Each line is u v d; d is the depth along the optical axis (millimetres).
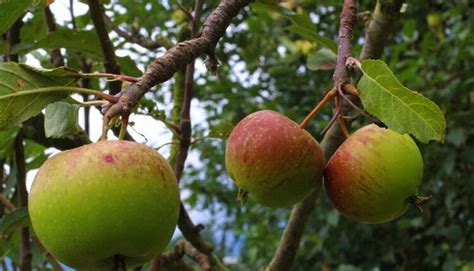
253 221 1849
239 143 541
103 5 827
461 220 1452
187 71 698
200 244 694
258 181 536
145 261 459
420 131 478
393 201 542
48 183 430
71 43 677
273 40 1755
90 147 438
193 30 724
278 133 532
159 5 1044
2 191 756
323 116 1551
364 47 703
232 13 518
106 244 425
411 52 1397
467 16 1558
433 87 1325
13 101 449
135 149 440
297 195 547
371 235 1473
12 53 674
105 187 421
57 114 473
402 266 1530
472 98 1318
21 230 690
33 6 594
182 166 699
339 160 550
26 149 832
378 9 691
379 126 527
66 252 431
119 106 447
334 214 1358
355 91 519
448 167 1263
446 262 1379
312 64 744
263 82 1828
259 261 1784
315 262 1621
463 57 1323
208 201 2018
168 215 438
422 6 1588
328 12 1611
